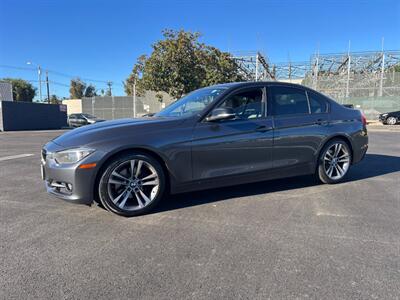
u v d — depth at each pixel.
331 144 4.99
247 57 31.06
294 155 4.64
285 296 2.21
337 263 2.65
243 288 2.31
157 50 20.44
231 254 2.82
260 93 4.49
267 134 4.37
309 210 3.93
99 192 3.57
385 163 7.08
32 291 2.29
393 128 22.56
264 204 4.16
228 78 22.22
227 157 4.11
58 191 3.68
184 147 3.84
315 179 5.14
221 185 4.16
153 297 2.21
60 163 3.53
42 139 15.36
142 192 3.76
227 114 3.87
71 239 3.14
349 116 5.25
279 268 2.58
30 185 5.30
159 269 2.58
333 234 3.22
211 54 21.98
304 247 2.94
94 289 2.31
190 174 3.91
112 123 4.02
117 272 2.54
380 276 2.45
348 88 34.06
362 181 5.36
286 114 4.62
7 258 2.77
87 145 3.49
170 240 3.11
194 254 2.82
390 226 3.43
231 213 3.83
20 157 8.55
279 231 3.30
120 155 3.60
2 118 25.91
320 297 2.20
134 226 3.46
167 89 20.72
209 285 2.35
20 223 3.56
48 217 3.74
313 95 4.98
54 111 30.97
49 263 2.68
